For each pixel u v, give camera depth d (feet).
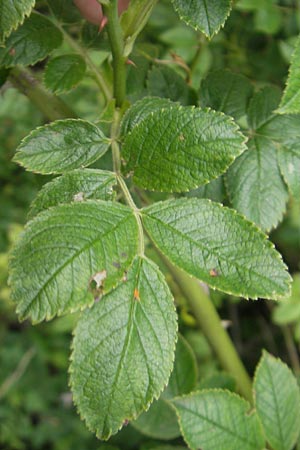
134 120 0.67
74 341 0.56
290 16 1.58
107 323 0.56
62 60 0.82
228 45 1.62
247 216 0.78
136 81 0.85
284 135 0.80
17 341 2.44
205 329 0.87
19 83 0.84
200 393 0.79
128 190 0.66
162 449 0.89
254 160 0.79
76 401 0.55
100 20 0.82
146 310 0.57
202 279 0.58
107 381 0.56
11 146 2.14
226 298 1.89
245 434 0.79
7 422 2.35
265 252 0.58
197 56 0.99
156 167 0.62
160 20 1.53
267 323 2.14
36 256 0.55
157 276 0.58
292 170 0.79
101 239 0.57
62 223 0.57
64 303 0.55
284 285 0.58
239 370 0.89
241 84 0.84
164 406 0.89
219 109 0.83
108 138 0.67
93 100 1.64
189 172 0.61
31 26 0.81
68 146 0.66
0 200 2.36
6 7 0.61
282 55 1.53
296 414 0.82
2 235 2.32
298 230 1.91
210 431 0.78
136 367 0.56
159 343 0.57
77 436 2.37
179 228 0.60
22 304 0.54
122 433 1.62
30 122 2.14
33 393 2.40
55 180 0.63
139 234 0.59
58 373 2.48
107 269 0.56
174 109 0.62
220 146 0.60
